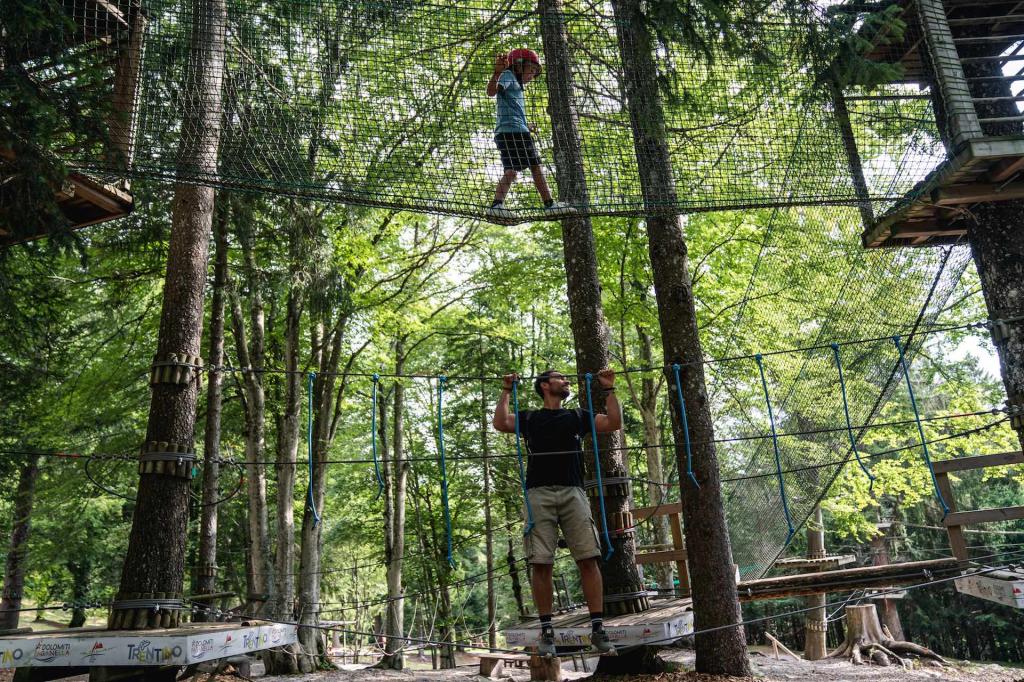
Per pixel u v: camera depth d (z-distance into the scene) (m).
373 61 5.11
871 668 10.16
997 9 6.18
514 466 20.83
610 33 5.52
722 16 5.26
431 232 16.19
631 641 6.11
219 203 12.55
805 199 5.49
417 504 21.12
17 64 5.52
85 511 18.44
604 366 7.79
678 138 5.46
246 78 4.93
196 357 6.67
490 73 5.37
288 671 12.58
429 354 21.28
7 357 12.28
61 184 5.86
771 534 9.74
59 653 5.25
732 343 14.39
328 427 15.32
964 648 23.55
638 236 14.16
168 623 6.03
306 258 12.98
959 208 5.96
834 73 5.50
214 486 12.65
